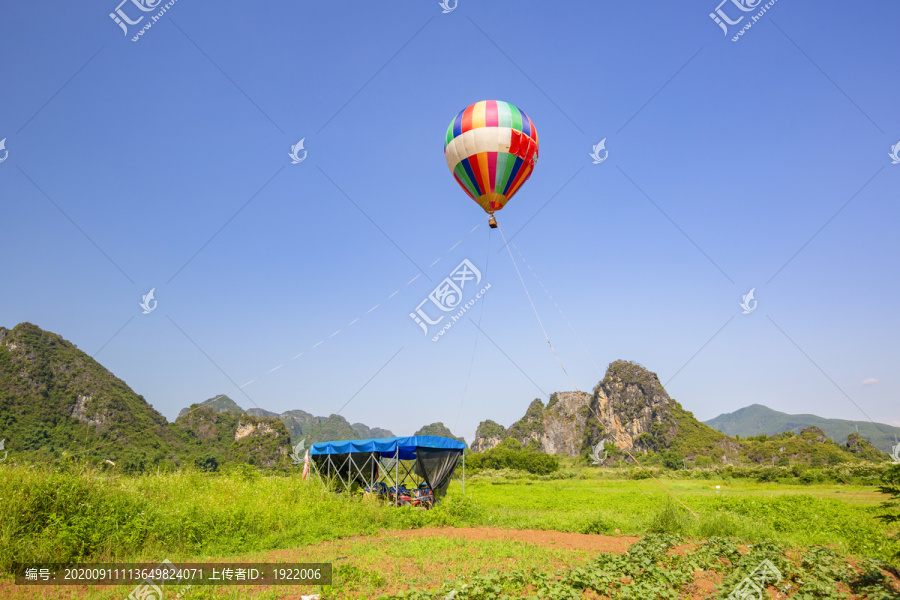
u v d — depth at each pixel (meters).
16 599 6.93
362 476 18.00
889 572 8.38
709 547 10.28
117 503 10.31
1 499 8.88
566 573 7.97
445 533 13.09
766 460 80.06
